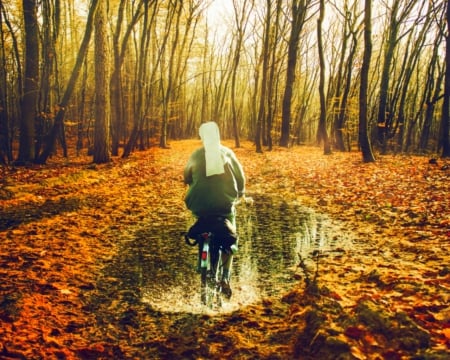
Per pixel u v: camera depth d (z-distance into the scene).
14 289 4.93
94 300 4.84
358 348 3.37
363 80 17.45
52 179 13.49
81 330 4.12
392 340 3.46
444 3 23.69
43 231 7.70
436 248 6.23
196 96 67.81
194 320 4.34
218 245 4.50
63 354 3.61
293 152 28.05
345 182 13.16
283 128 33.59
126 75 34.44
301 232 7.95
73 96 35.75
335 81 38.50
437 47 25.28
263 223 8.74
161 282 5.42
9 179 13.69
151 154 26.42
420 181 11.91
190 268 5.97
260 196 12.17
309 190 12.61
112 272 5.78
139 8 22.05
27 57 18.70
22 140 18.91
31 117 18.92
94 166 17.98
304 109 40.38
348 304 4.36
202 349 3.73
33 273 5.52
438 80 26.00
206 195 4.56
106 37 19.53
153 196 11.78
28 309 4.42
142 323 4.29
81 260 6.20
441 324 3.74
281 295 4.97
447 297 4.25
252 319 4.30
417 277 5.04
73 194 11.71
